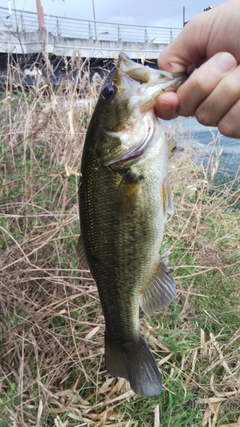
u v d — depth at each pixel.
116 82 0.27
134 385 0.33
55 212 0.54
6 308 0.46
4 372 0.44
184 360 0.49
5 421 0.38
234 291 0.62
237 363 0.49
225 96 0.23
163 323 0.53
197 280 0.61
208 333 0.55
